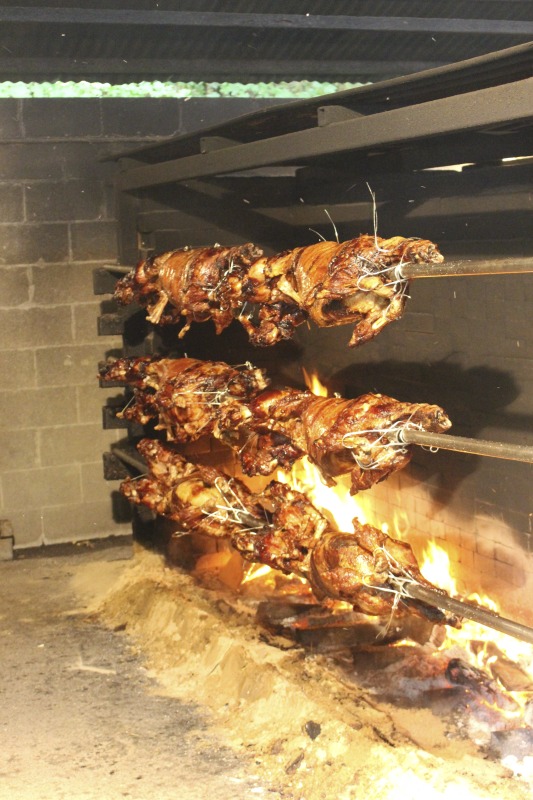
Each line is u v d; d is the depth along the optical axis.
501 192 4.36
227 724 4.34
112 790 3.96
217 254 4.54
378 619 4.61
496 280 4.39
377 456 3.69
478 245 4.48
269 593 5.29
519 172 4.29
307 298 3.88
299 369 5.72
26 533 6.55
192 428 4.76
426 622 4.46
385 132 3.67
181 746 4.21
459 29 6.28
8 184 6.28
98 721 4.42
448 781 3.67
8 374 6.41
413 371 4.87
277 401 4.22
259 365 5.84
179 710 4.48
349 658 4.44
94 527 6.66
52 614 5.51
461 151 4.55
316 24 6.09
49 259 6.39
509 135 4.41
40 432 6.50
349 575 3.89
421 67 6.64
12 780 4.04
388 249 3.54
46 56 6.09
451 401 4.66
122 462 6.13
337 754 3.93
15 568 6.20
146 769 4.07
